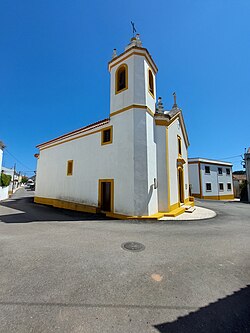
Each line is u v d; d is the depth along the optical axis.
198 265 4.16
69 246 5.18
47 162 16.81
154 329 2.29
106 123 11.21
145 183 9.53
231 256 4.72
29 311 2.55
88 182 12.00
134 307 2.69
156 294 3.03
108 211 10.59
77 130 13.21
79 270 3.78
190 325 2.38
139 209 9.30
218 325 2.38
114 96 11.09
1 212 11.56
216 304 2.81
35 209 12.95
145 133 9.95
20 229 7.12
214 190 32.09
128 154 9.82
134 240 5.82
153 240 5.87
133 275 3.64
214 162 33.00
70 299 2.84
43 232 6.67
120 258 4.42
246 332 2.28
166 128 11.34
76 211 11.95
